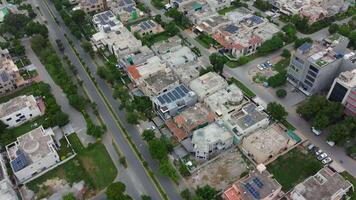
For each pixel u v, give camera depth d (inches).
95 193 6200.8
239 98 7455.7
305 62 7706.7
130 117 7249.0
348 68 7741.1
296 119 7480.3
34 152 6496.1
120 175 6491.1
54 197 6141.7
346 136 6737.2
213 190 5876.0
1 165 6328.7
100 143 7121.1
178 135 7071.9
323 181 5669.3
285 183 6245.1
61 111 7701.8
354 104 6988.2
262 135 6668.3
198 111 7342.5
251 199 5506.9
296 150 6811.0
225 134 6722.4
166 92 7770.7
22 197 6195.9
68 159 6806.1
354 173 6353.3
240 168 6545.3
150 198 5900.6
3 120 7332.7
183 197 5935.0
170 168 6166.3
